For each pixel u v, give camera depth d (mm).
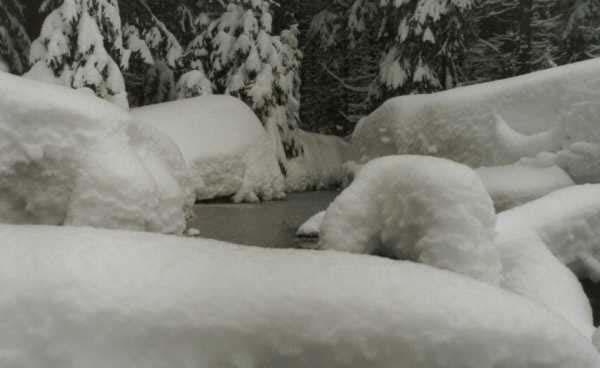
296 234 7457
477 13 18562
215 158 9555
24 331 1596
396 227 3732
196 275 1751
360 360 1627
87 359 1588
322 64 21141
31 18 11531
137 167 4500
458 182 3484
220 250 1953
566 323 1841
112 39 9773
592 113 7000
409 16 15266
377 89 17406
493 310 1743
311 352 1628
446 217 3391
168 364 1607
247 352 1629
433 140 9094
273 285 1721
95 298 1652
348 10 19297
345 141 18594
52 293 1646
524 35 18391
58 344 1592
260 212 9352
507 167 7613
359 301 1689
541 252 4707
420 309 1688
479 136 8312
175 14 14203
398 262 1972
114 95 9172
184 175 5773
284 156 13570
